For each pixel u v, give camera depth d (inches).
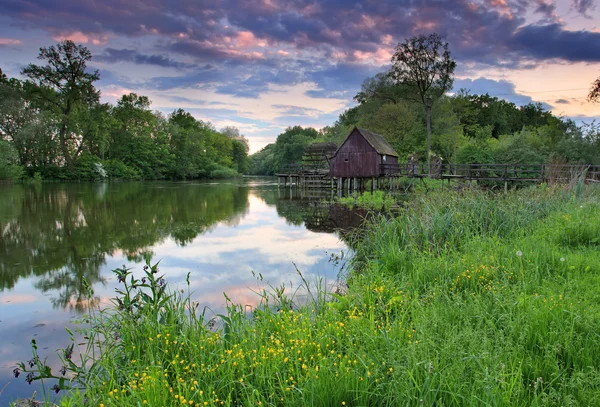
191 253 479.2
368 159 1343.5
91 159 2257.6
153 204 1059.9
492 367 125.1
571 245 302.8
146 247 518.6
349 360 141.4
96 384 151.6
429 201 459.5
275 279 357.1
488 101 2992.1
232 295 312.5
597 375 121.5
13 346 236.2
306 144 3528.5
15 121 1989.4
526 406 114.5
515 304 178.9
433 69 1737.2
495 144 1756.9
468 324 161.3
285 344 166.1
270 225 717.3
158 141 2903.5
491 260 257.9
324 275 365.4
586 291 197.8
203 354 160.2
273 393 130.5
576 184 521.0
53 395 179.0
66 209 924.0
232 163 3922.2
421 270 263.1
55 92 2108.8
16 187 1630.2
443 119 1926.7
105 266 423.2
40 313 291.7
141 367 154.5
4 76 2063.2
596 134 1374.3
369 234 428.1
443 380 121.0
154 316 188.9
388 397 118.0
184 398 128.0
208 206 1035.9
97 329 193.8
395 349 138.9
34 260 451.2
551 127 2075.5
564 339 145.8
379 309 208.8
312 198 1307.8
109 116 2337.6
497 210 402.0
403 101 2113.7
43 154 2090.3
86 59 2106.3
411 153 1827.0
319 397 124.0
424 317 162.4
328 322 187.9
